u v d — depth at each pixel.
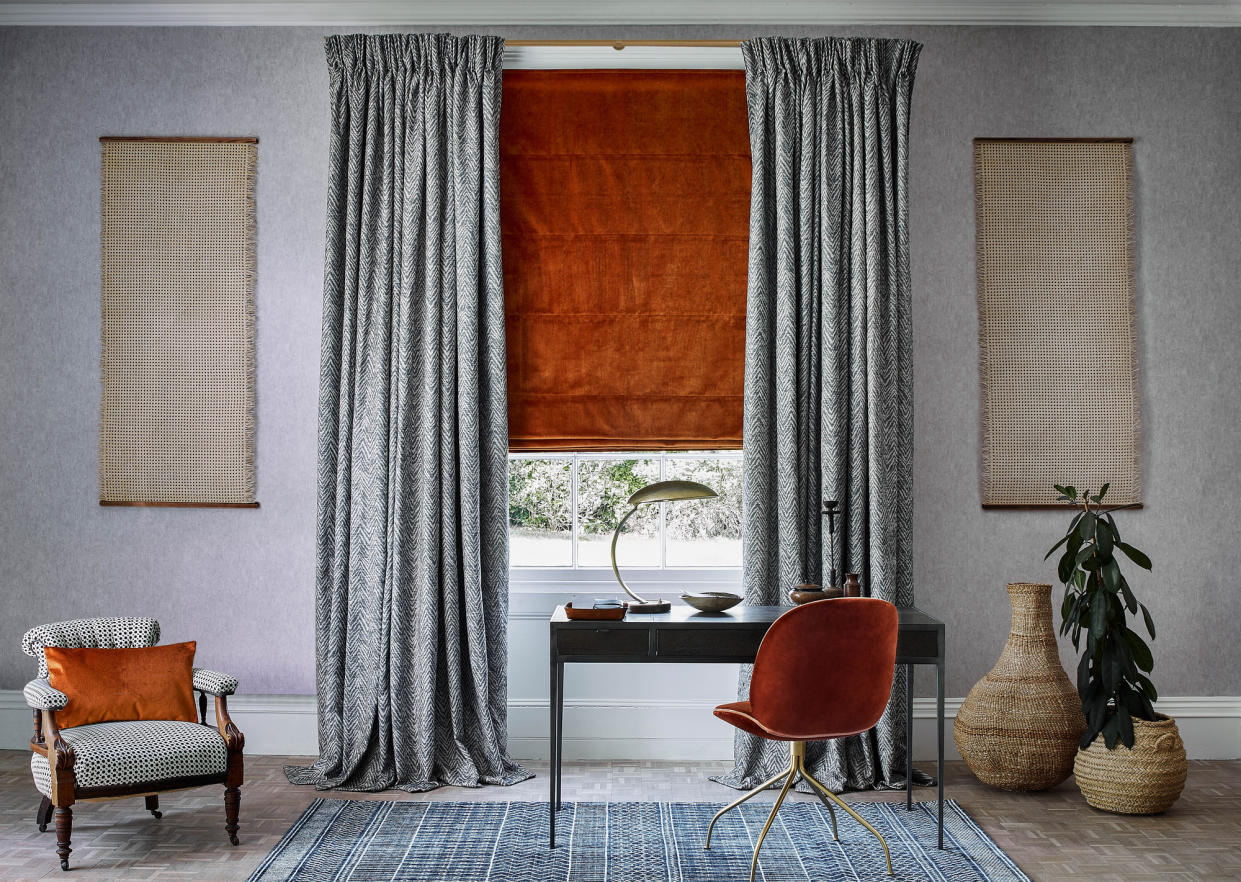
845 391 4.23
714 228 4.45
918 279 4.49
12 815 3.65
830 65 4.28
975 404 4.49
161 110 4.52
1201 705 4.48
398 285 4.22
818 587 3.65
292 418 4.49
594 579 4.52
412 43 4.28
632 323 4.45
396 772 4.06
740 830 3.53
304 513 4.48
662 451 4.52
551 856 3.26
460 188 4.24
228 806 3.38
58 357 4.53
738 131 4.45
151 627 3.71
